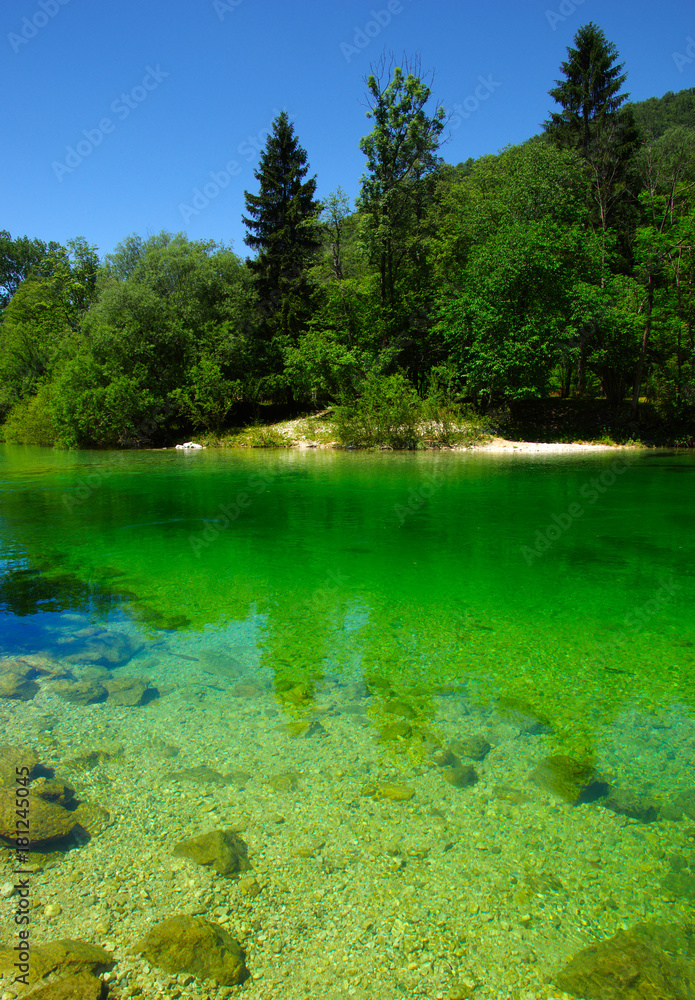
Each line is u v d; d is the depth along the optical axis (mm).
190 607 5480
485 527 9070
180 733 3303
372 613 5316
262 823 2584
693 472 15898
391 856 2398
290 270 33625
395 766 2994
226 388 28531
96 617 5195
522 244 23812
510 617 5199
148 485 14070
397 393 25250
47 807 2598
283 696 3742
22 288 42156
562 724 3396
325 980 1883
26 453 25234
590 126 31891
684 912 2135
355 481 14516
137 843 2461
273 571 6695
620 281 26297
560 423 27062
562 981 1879
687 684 3902
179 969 1907
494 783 2854
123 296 28094
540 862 2369
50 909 2133
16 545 7980
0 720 3430
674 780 2879
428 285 29359
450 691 3809
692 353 24906
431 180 28156
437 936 2045
